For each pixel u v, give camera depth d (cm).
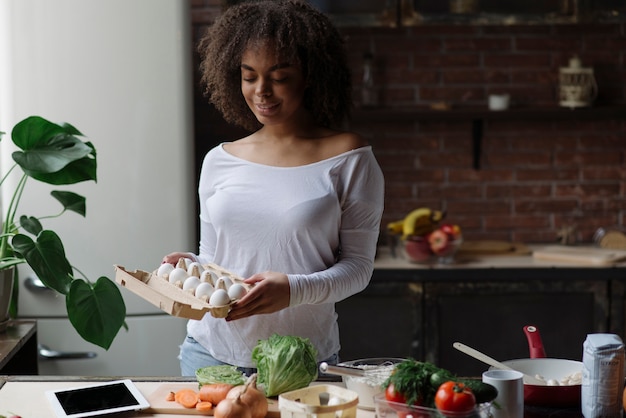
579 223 453
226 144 244
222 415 182
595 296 393
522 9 417
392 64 445
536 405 196
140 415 192
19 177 352
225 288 205
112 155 353
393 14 415
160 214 357
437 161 449
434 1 416
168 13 351
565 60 445
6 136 350
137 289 205
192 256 235
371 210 230
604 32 443
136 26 350
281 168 231
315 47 229
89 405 193
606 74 445
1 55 348
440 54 445
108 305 272
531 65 446
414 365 175
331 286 218
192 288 206
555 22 418
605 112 430
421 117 429
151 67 352
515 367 208
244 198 229
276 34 224
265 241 227
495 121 448
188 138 357
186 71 355
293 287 211
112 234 355
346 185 229
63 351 356
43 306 355
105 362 358
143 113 353
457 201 451
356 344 396
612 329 394
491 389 173
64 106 350
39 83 349
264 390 199
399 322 394
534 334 216
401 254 415
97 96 351
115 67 350
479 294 393
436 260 399
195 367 238
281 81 226
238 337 230
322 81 234
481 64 446
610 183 451
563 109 428
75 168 294
